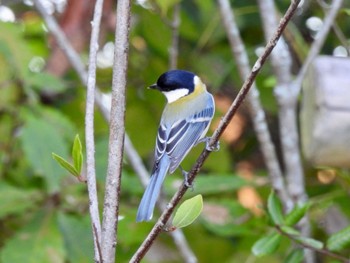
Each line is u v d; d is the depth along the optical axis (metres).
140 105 13.54
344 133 8.46
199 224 11.57
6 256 9.88
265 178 11.31
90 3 13.49
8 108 11.72
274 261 11.45
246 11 12.57
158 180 8.14
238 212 11.47
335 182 12.63
